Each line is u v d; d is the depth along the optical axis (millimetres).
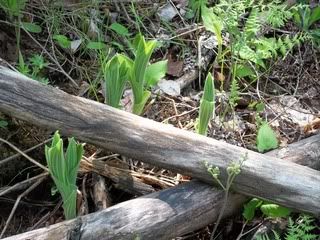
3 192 801
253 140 928
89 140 763
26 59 989
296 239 731
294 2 1106
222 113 964
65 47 982
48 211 839
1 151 852
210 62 1035
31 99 755
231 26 966
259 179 757
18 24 969
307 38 1052
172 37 1055
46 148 692
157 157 761
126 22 1080
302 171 773
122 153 768
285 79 1041
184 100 979
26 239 687
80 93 959
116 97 831
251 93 1004
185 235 801
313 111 994
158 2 1118
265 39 1022
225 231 811
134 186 833
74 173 722
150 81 896
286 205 765
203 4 1034
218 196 764
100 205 804
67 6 1060
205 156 759
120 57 853
